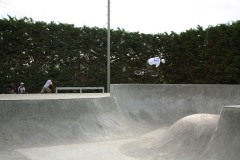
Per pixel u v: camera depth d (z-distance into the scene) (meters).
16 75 19.31
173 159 8.06
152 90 16.02
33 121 10.96
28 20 19.89
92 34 21.62
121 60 22.66
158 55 23.75
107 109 13.63
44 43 20.08
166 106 15.86
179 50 23.20
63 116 11.74
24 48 19.52
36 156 8.95
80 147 10.17
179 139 8.80
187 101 16.23
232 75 20.48
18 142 10.09
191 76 22.69
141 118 14.65
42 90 19.50
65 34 20.70
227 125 7.27
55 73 20.42
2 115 10.43
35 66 19.84
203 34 22.23
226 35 20.88
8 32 19.05
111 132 12.38
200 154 7.68
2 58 18.94
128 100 15.07
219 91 16.33
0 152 9.28
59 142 10.70
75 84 21.11
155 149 8.96
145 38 23.30
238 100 15.84
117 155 9.04
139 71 23.27
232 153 6.79
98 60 21.91
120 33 22.56
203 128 8.40
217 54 21.36
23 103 10.91
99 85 21.95
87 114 12.54
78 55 21.20
